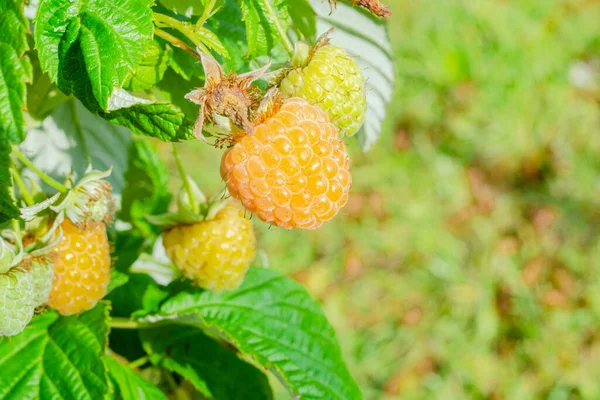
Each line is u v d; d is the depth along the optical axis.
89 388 0.22
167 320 0.25
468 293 0.65
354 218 0.69
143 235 0.27
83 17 0.19
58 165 0.26
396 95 0.76
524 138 0.75
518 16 0.86
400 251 0.67
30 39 0.22
